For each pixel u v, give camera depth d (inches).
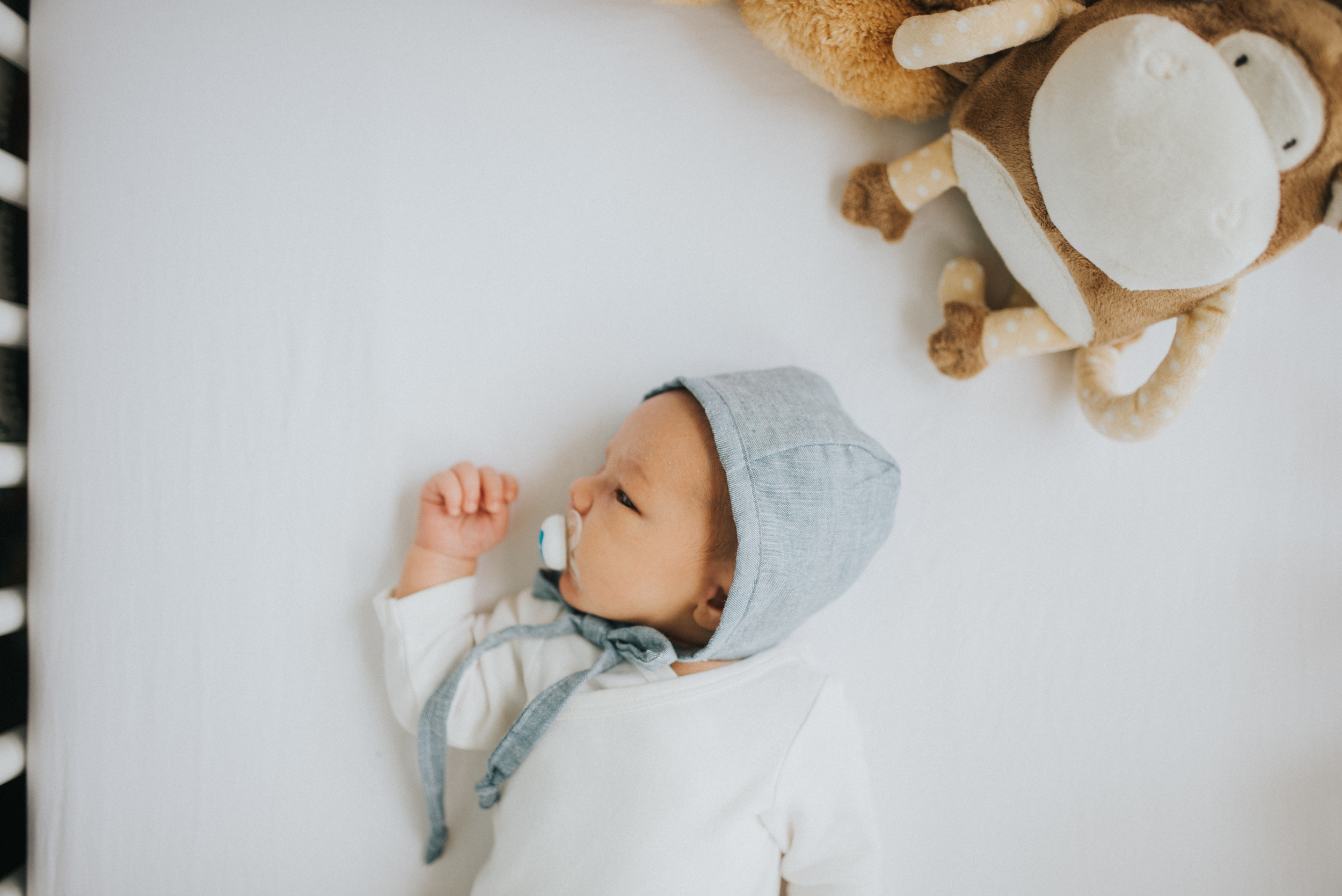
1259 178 29.4
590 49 43.8
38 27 40.7
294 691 41.7
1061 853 45.2
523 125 43.4
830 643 44.6
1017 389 45.8
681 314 44.2
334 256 42.2
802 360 44.8
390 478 42.3
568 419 43.5
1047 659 45.7
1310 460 47.1
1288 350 47.1
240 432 41.7
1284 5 28.5
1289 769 46.1
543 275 43.5
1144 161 30.5
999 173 37.2
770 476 33.1
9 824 39.9
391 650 38.9
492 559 43.3
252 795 41.3
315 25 42.3
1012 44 34.5
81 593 40.7
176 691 41.1
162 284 41.3
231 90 41.9
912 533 45.4
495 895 35.9
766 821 37.3
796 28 39.8
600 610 37.4
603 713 35.9
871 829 37.7
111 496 40.9
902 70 39.8
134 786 40.8
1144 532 46.4
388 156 42.5
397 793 42.2
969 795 45.1
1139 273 33.7
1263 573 46.8
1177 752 46.0
